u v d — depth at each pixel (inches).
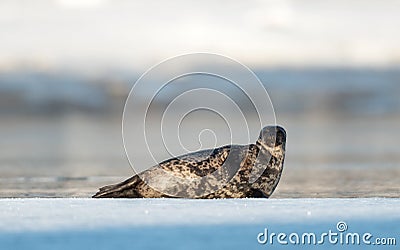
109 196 1326.3
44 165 2893.7
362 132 5452.8
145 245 861.8
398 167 2684.5
